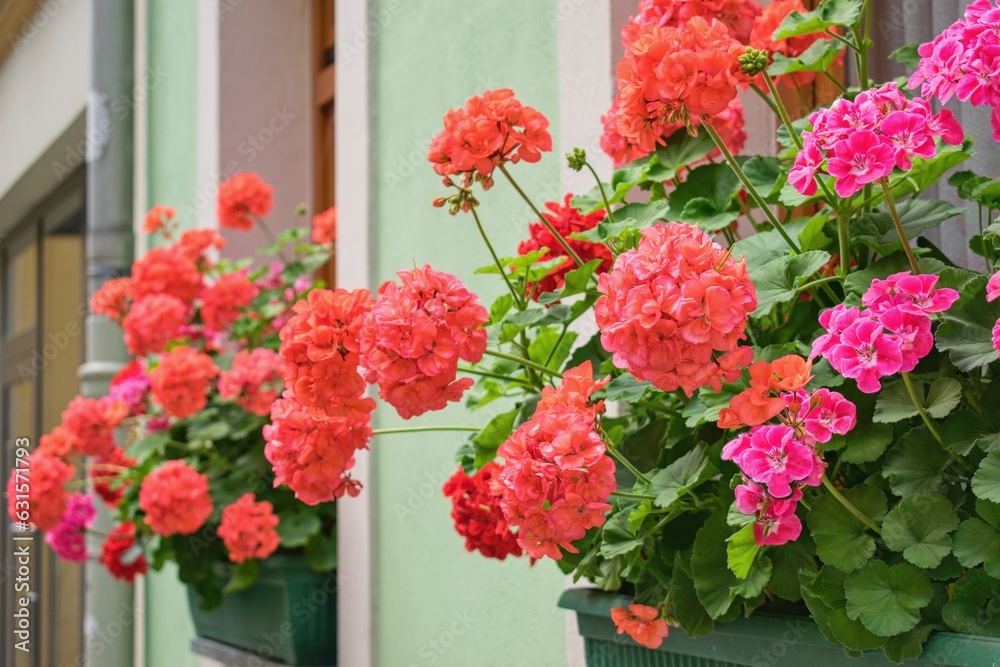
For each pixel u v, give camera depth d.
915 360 1.29
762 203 1.56
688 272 1.31
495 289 2.57
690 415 1.57
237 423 3.47
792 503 1.36
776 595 1.53
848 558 1.35
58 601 7.55
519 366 1.98
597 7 2.22
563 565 1.79
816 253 1.53
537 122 1.68
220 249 4.09
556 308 1.79
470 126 1.66
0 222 8.70
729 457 1.35
